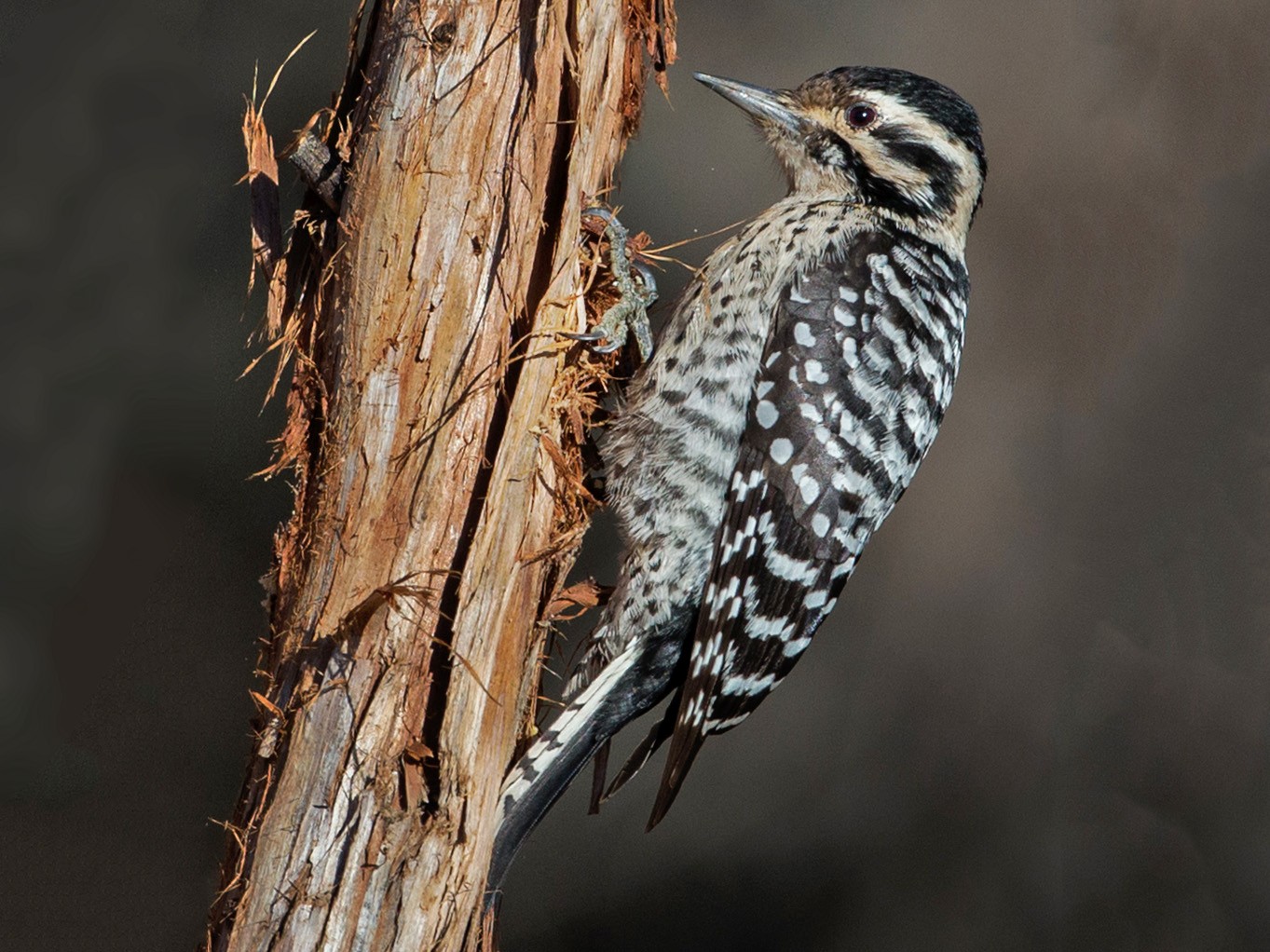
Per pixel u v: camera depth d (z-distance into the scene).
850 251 3.75
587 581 3.74
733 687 3.75
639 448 3.75
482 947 3.70
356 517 3.68
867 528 3.76
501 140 3.69
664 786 3.74
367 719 3.68
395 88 3.69
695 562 3.75
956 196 3.77
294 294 3.70
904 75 3.77
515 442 3.69
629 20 3.72
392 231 3.68
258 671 3.69
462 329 3.69
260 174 3.70
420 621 3.68
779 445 3.74
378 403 3.68
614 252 3.73
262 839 3.68
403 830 3.68
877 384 3.75
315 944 3.68
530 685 3.71
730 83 3.77
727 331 3.75
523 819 3.71
